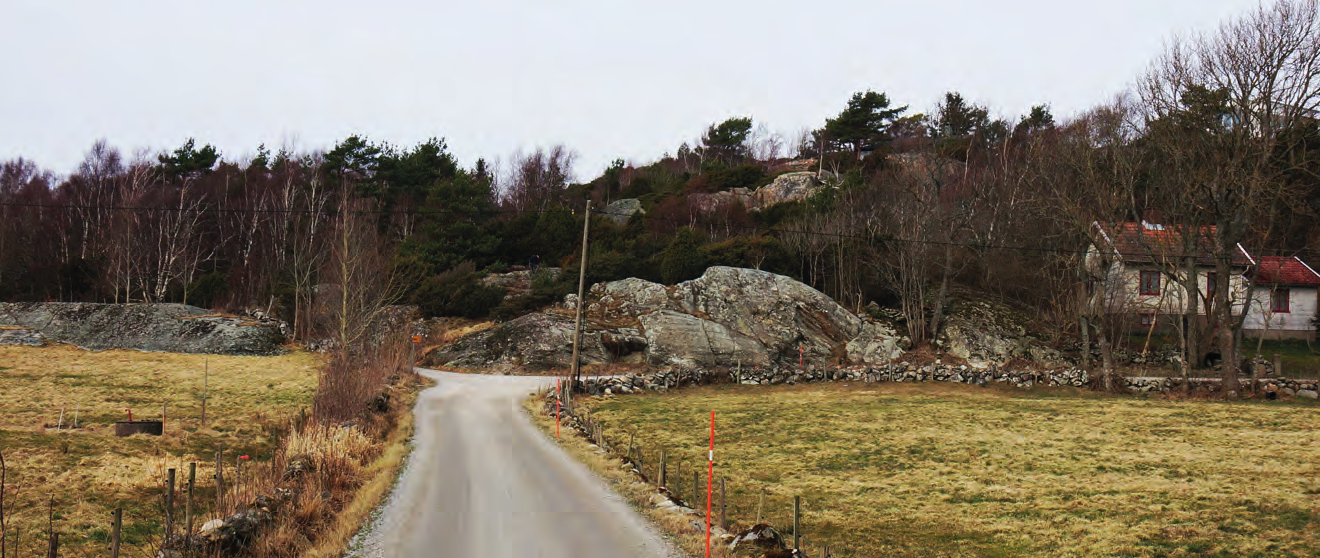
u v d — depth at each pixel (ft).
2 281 231.71
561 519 57.16
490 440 89.76
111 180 289.12
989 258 197.26
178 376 150.30
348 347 138.41
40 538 56.95
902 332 182.91
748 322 180.24
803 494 75.25
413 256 233.14
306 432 77.10
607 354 169.89
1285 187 142.72
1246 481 76.28
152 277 236.22
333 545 49.26
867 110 350.64
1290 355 167.43
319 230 254.68
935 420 115.24
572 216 254.27
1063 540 59.77
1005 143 246.47
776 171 363.35
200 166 325.42
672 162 457.27
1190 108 142.51
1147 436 101.09
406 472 72.59
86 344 180.65
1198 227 147.43
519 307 201.77
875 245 198.70
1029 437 101.55
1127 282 172.96
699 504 68.80
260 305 227.20
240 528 47.75
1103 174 160.35
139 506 66.95
